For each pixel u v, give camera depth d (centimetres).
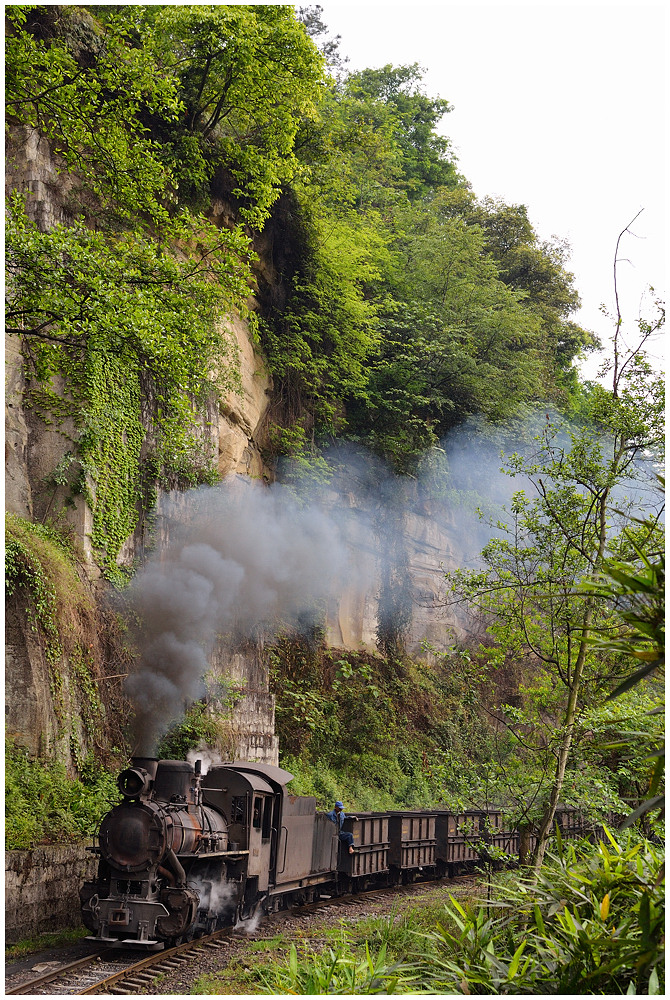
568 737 1084
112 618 1686
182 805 1181
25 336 1669
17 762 1294
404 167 3978
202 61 2094
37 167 1711
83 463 1681
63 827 1262
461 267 3278
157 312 1313
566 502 1132
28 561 1406
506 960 738
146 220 1942
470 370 3181
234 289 1516
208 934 1200
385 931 1140
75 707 1474
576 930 668
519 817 1148
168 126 2078
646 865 755
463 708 2033
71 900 1198
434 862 2138
